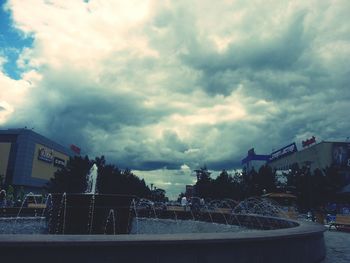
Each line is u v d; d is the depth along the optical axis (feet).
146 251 17.17
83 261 16.29
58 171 176.65
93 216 34.47
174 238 17.72
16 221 49.16
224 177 215.31
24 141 281.95
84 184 171.22
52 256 15.97
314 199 161.17
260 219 45.47
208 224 53.67
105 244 16.47
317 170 173.58
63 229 33.96
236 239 18.95
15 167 277.23
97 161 186.19
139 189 249.96
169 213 66.28
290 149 299.38
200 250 18.11
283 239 21.56
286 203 124.26
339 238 46.83
